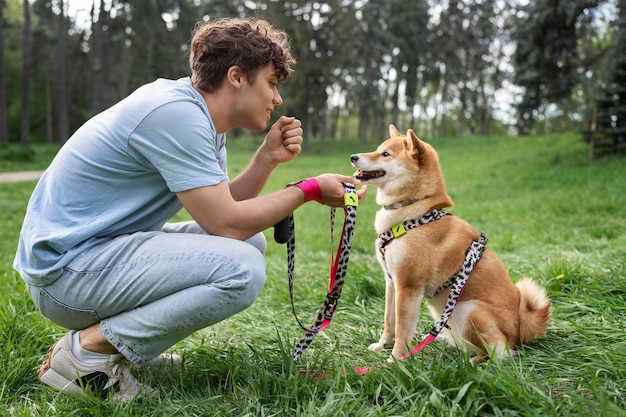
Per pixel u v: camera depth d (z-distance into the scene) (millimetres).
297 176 21297
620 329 2871
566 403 2035
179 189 2082
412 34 42531
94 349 2197
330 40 39438
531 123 31594
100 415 2045
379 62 44281
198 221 2174
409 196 3033
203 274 2088
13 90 47719
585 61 19250
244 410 2041
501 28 43938
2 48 32844
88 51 41656
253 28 2268
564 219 8109
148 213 2246
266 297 4113
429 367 2279
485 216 9312
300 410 2051
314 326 2607
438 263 2848
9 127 47125
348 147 42875
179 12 31391
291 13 37312
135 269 2082
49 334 2961
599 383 2223
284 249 7078
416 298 2867
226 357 2611
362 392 2156
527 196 11781
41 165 26859
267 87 2297
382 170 3096
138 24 27922
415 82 44500
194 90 2232
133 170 2129
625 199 9328
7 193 14570
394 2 41344
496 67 46219
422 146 3055
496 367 2195
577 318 3236
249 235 2260
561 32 17844
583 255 4859
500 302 2768
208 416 2064
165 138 2051
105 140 2096
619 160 14680
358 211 11562
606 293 3537
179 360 2623
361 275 4301
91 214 2146
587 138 15945
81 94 45688
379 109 50531
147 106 2066
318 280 4555
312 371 2344
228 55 2182
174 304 2070
